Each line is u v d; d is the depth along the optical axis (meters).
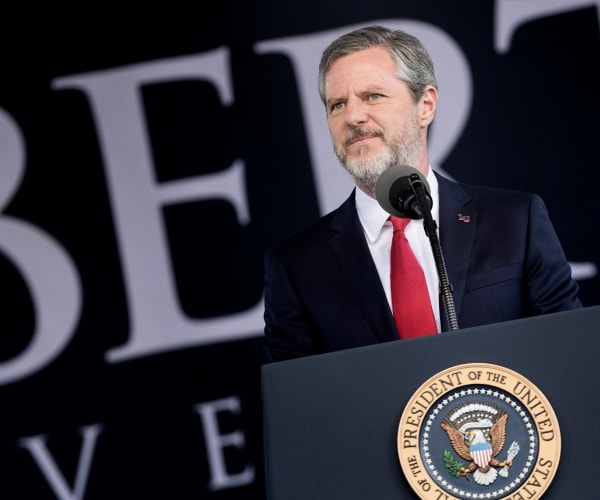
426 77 9.02
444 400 5.79
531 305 8.62
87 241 16.16
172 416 15.83
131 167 16.33
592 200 15.88
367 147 8.81
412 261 8.61
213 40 16.56
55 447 15.74
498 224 8.80
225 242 16.17
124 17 16.64
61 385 15.86
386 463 5.78
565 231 15.87
